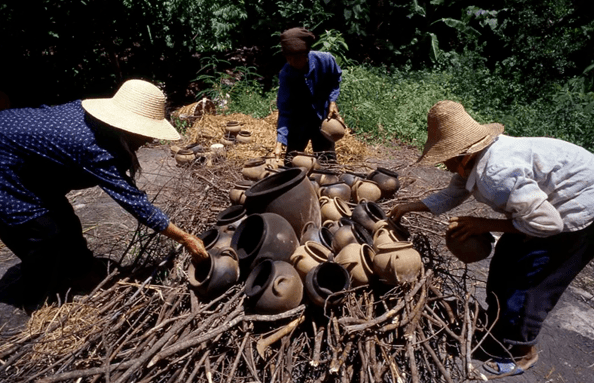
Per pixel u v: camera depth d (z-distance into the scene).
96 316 2.90
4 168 2.91
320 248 2.96
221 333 2.56
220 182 4.26
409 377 2.70
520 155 2.60
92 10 7.29
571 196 2.64
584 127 7.55
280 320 2.78
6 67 7.29
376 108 7.57
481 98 8.58
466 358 2.50
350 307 2.73
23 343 2.79
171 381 2.45
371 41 10.33
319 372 2.69
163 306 2.84
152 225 2.90
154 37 8.34
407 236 3.15
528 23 9.86
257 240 3.20
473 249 2.92
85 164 2.89
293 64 4.19
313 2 9.62
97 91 8.14
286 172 3.44
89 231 4.45
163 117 3.03
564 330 3.43
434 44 9.95
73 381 2.51
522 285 2.82
